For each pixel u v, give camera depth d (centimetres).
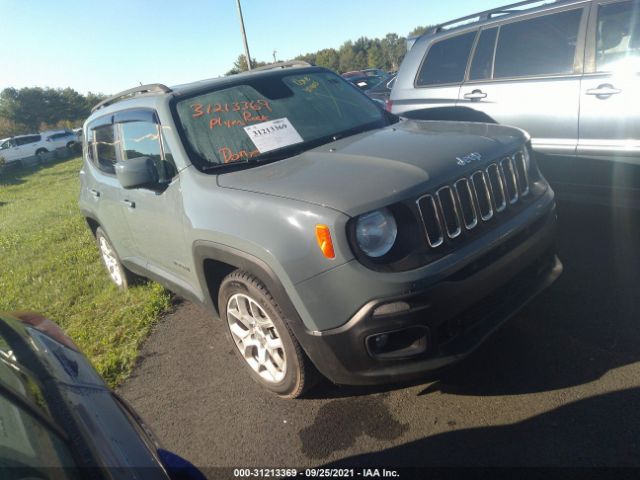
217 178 310
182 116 350
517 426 252
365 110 409
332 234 238
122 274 508
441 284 242
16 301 570
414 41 605
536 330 322
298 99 391
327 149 326
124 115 405
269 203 265
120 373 373
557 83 456
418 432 262
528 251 287
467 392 282
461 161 274
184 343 397
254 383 330
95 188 466
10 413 128
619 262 388
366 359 249
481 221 273
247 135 346
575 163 458
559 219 482
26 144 3097
